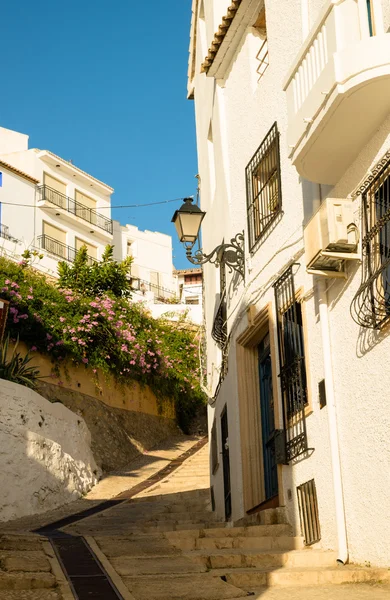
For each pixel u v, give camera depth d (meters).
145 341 25.11
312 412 8.27
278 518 8.98
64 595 5.83
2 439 13.59
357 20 6.50
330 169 7.48
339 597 5.87
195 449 24.19
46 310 21.12
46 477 14.87
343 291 7.58
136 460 22.09
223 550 8.05
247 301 10.69
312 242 7.39
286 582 6.57
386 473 6.61
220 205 12.98
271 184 10.23
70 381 21.56
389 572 6.46
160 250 52.50
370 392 6.95
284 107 9.60
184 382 27.59
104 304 22.70
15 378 15.49
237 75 11.82
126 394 24.22
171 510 13.59
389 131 6.60
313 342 8.30
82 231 44.81
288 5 9.46
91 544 8.21
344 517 7.36
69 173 44.41
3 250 29.31
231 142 12.09
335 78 6.30
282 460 8.95
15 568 6.69
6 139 44.12
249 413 10.70
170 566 7.05
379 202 6.88
